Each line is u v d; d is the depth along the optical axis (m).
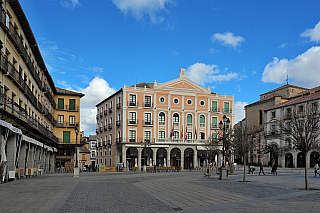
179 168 49.66
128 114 60.91
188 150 63.53
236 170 50.38
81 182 23.84
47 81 47.94
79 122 58.88
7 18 22.98
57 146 54.31
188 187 19.42
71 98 58.81
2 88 22.12
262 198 13.81
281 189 17.52
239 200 13.37
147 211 10.72
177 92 64.44
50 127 50.09
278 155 57.84
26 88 29.59
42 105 41.22
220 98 68.00
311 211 10.20
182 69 66.12
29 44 33.19
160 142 60.97
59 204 11.80
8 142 23.08
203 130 65.62
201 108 66.00
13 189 16.75
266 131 63.88
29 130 29.66
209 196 14.82
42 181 23.31
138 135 61.00
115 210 10.84
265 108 70.06
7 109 23.00
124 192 16.61
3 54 22.44
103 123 72.12
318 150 44.75
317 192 15.76
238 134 34.84
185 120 64.50
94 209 10.99
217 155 63.69
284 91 70.94
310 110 19.69
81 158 83.62
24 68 30.31
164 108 63.22
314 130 18.70
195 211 10.73
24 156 26.53
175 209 11.20
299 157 55.12
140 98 62.00
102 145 70.94
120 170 54.03
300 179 25.53
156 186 20.31
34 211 10.21
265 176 30.97
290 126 19.92
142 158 61.06
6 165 21.09
